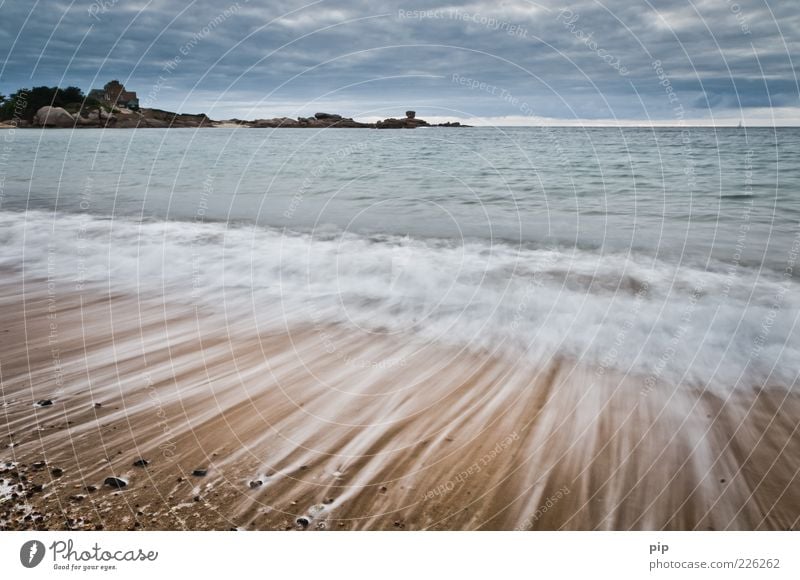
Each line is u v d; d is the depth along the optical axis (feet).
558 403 15.20
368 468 12.65
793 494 11.87
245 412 14.78
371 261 27.84
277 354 18.10
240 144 96.58
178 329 20.08
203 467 12.58
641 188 48.70
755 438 13.57
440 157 67.05
